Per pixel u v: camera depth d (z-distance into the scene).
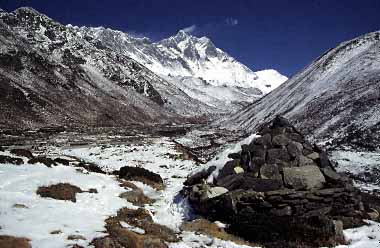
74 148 56.62
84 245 11.84
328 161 18.70
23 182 18.11
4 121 101.06
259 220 15.45
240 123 118.31
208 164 20.17
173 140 78.31
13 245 10.96
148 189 23.28
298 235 14.65
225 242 14.25
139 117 175.00
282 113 92.25
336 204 16.73
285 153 18.61
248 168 18.67
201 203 17.72
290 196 16.20
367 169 37.06
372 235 15.33
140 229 14.47
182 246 13.58
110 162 39.50
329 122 65.19
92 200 17.73
